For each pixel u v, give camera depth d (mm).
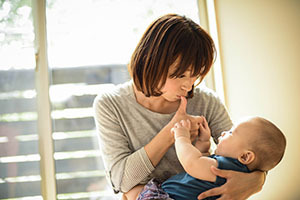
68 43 1857
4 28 1814
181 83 1098
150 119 1215
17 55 1813
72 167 1840
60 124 1838
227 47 1738
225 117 1281
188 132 1120
